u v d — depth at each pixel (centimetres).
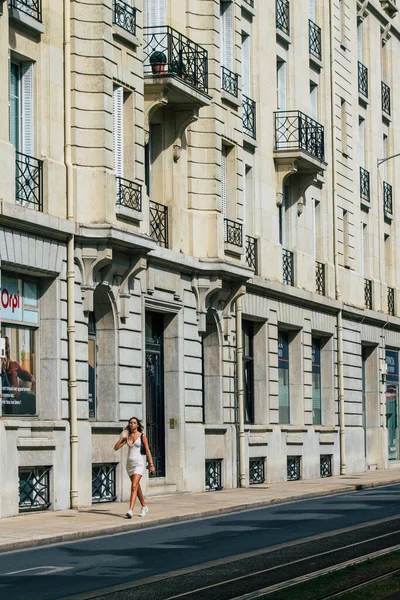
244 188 4272
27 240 2892
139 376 3416
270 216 4491
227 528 2578
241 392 4100
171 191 3694
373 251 5762
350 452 5266
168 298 3647
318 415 5091
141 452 2802
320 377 5138
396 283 6100
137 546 2209
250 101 4362
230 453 4016
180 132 3728
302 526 2600
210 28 3881
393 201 6119
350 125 5459
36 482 2923
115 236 3130
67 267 3073
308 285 4828
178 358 3712
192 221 3809
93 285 3148
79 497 3062
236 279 3966
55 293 3025
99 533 2473
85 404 3122
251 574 1775
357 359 5438
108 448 3241
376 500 3509
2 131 2817
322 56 5144
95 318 3291
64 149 3119
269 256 4441
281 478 4453
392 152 6159
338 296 5153
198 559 1983
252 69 4397
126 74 3359
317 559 1962
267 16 4534
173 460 3691
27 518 2738
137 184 3375
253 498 3462
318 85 5106
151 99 3541
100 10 3192
